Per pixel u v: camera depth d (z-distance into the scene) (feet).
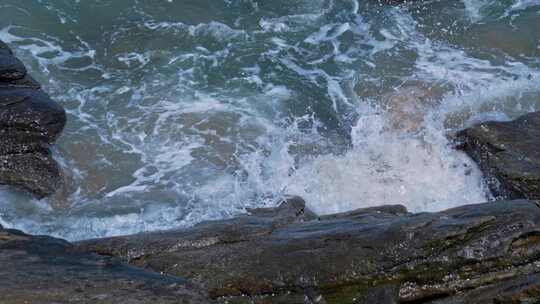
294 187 46.62
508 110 52.26
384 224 36.58
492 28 59.77
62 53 56.49
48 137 46.14
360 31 59.88
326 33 59.72
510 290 34.14
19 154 45.27
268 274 34.58
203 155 48.91
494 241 35.04
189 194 46.19
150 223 44.16
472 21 60.59
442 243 34.94
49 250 35.78
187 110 51.96
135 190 46.44
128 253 36.68
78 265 34.55
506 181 43.91
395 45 58.39
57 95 52.75
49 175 45.65
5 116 45.01
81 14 60.08
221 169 48.01
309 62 56.95
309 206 45.80
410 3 62.59
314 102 53.42
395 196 46.52
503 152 45.27
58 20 59.36
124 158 48.44
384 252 34.86
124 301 32.12
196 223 41.39
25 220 43.98
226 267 35.14
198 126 50.78
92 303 31.86
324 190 46.52
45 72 54.54
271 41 58.75
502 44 58.44
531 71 55.93
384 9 62.08
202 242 37.06
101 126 50.49
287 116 52.21
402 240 35.06
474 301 34.12
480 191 46.09
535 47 58.18
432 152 48.34
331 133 50.93
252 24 60.29
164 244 36.96
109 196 46.03
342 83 55.01
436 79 54.85
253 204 45.52
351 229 36.55
